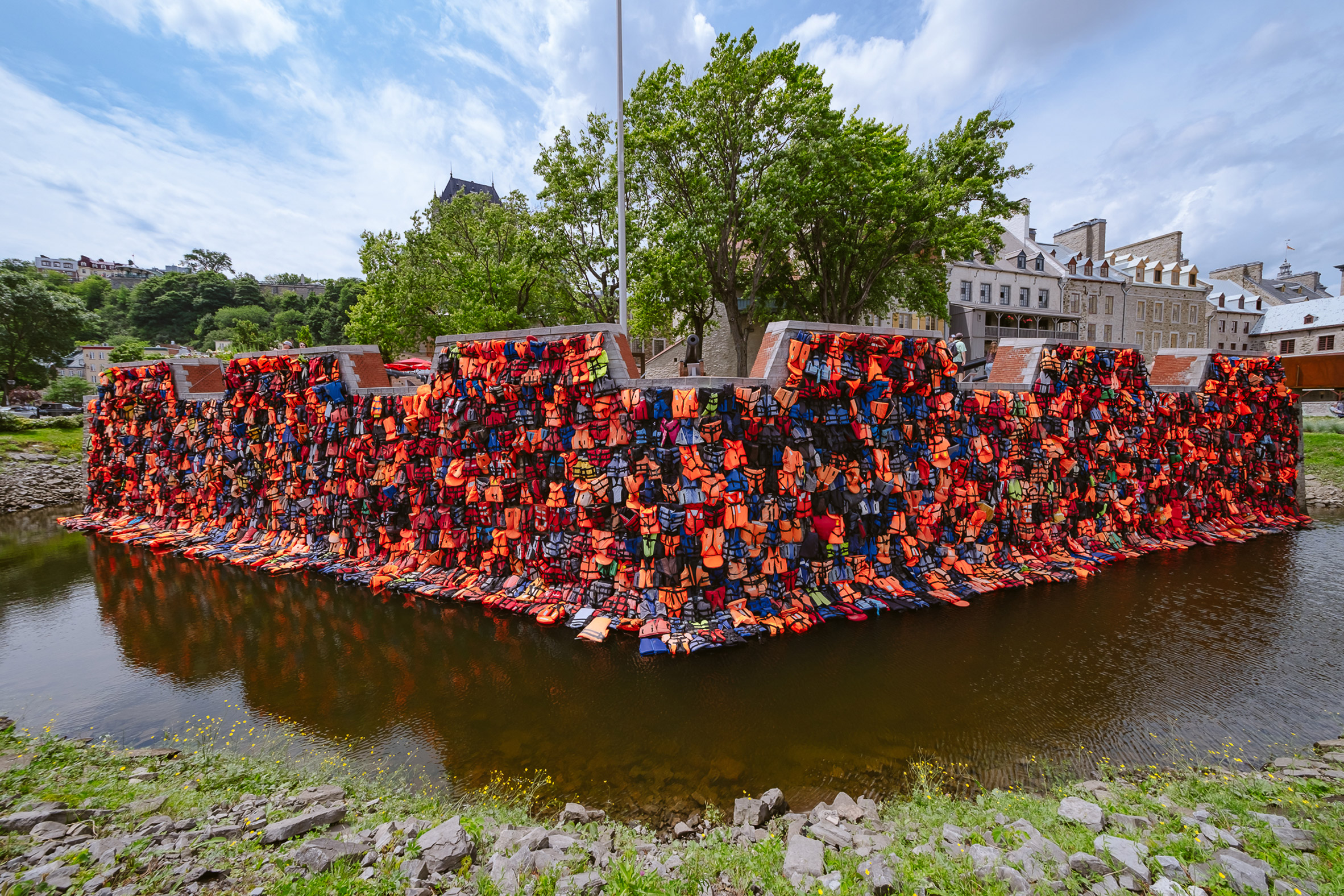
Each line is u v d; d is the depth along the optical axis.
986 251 22.78
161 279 93.88
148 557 13.62
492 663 8.06
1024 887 3.50
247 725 6.67
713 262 21.48
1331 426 24.83
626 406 8.77
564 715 6.77
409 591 10.67
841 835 4.39
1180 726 6.50
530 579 10.12
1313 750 5.96
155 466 15.82
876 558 10.24
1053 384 12.12
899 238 20.33
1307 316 52.59
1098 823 4.38
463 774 5.71
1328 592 10.77
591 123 22.09
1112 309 45.94
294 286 109.25
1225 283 58.19
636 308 22.72
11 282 44.06
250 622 9.70
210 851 3.89
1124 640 8.72
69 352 49.09
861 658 8.09
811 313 24.38
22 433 25.48
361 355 12.60
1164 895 3.41
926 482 10.52
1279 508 17.05
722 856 4.09
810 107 18.09
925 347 10.37
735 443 8.84
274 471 13.30
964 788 5.42
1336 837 3.99
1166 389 14.93
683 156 20.16
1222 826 4.33
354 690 7.46
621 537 9.09
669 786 5.52
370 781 5.58
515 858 3.91
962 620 9.40
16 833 3.95
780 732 6.38
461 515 10.84
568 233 23.56
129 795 4.84
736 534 8.89
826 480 9.55
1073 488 12.48
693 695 7.16
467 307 24.56
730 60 18.30
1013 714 6.73
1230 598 10.45
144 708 7.09
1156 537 14.03
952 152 22.12
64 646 8.91
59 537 15.65
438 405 10.62
